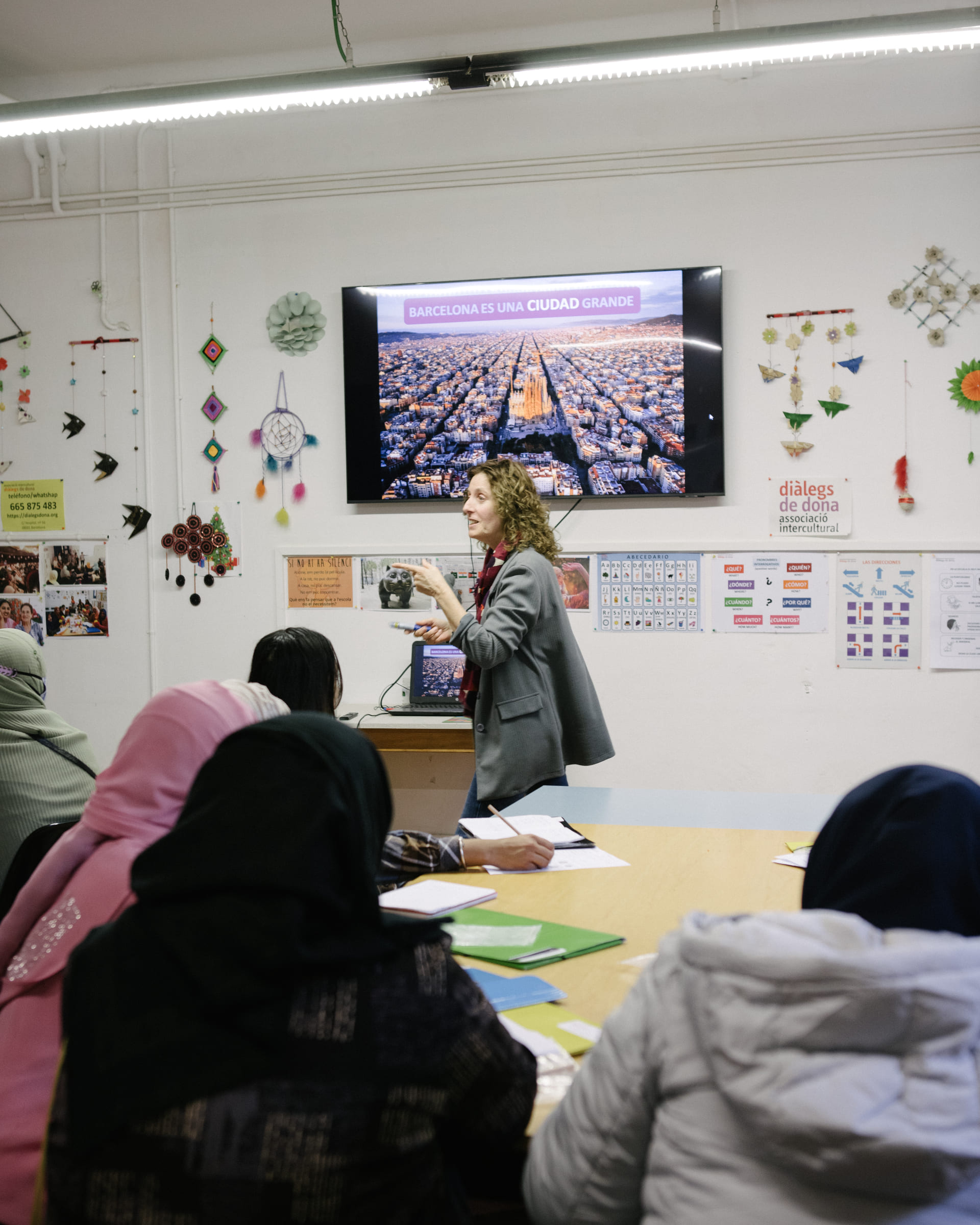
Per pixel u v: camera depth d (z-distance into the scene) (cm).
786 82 362
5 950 122
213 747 124
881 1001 70
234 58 393
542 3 356
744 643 369
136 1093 76
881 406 360
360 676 392
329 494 395
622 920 158
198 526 403
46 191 414
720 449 364
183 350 403
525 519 280
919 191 356
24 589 417
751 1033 73
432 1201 83
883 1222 72
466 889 172
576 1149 88
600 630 377
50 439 414
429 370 382
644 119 371
